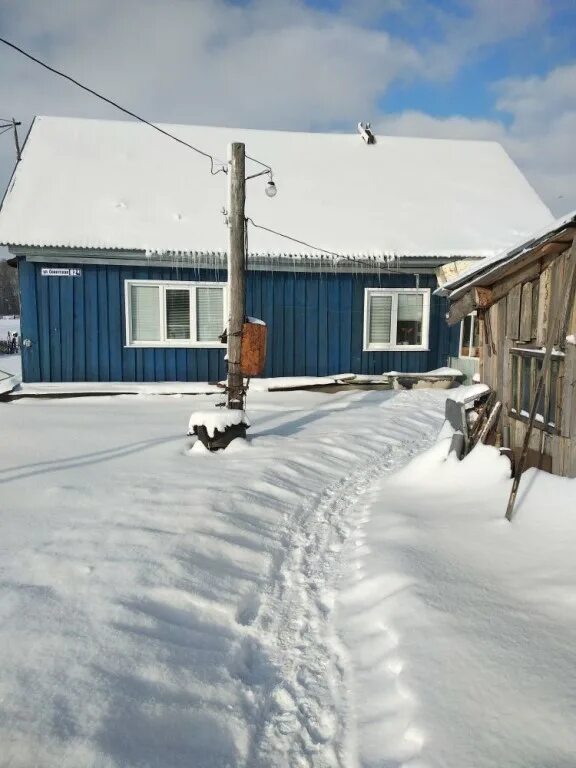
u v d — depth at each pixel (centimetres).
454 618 266
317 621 288
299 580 332
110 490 441
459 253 1074
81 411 810
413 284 1109
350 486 521
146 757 191
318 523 424
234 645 263
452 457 510
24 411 805
